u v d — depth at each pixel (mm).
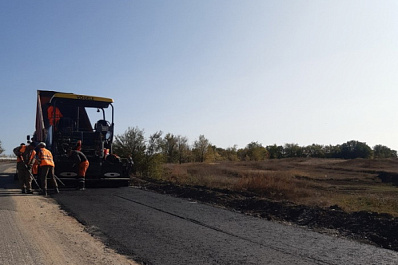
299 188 18391
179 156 53344
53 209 9242
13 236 6359
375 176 46375
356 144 114125
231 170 33281
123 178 14875
